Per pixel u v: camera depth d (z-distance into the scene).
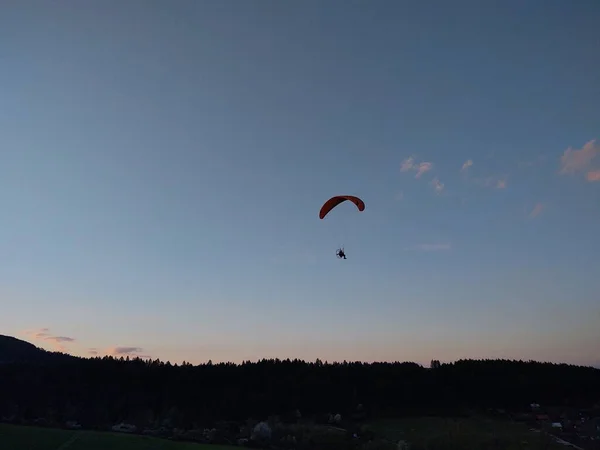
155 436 64.62
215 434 68.94
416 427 75.25
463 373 99.50
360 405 86.00
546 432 69.12
